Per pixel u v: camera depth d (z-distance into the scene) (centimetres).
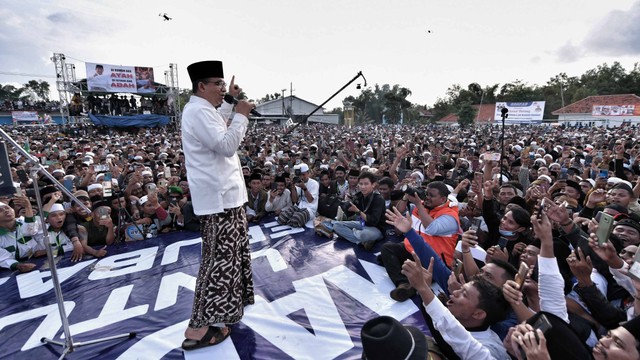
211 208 273
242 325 332
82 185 791
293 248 545
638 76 7194
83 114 3047
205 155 269
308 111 7031
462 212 596
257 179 704
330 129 4859
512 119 4628
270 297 391
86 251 517
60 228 518
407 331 169
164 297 395
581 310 297
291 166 1245
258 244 566
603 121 4906
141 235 582
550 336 181
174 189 668
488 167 516
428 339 239
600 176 725
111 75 2862
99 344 312
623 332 177
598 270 332
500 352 225
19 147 249
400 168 1110
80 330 336
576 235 350
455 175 905
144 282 432
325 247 550
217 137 257
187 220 627
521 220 383
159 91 3153
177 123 3181
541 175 755
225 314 290
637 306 246
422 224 445
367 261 496
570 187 587
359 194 593
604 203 509
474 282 242
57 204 506
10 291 415
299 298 391
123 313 364
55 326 345
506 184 552
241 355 295
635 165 977
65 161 1207
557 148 1661
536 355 172
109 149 1739
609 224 289
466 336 209
